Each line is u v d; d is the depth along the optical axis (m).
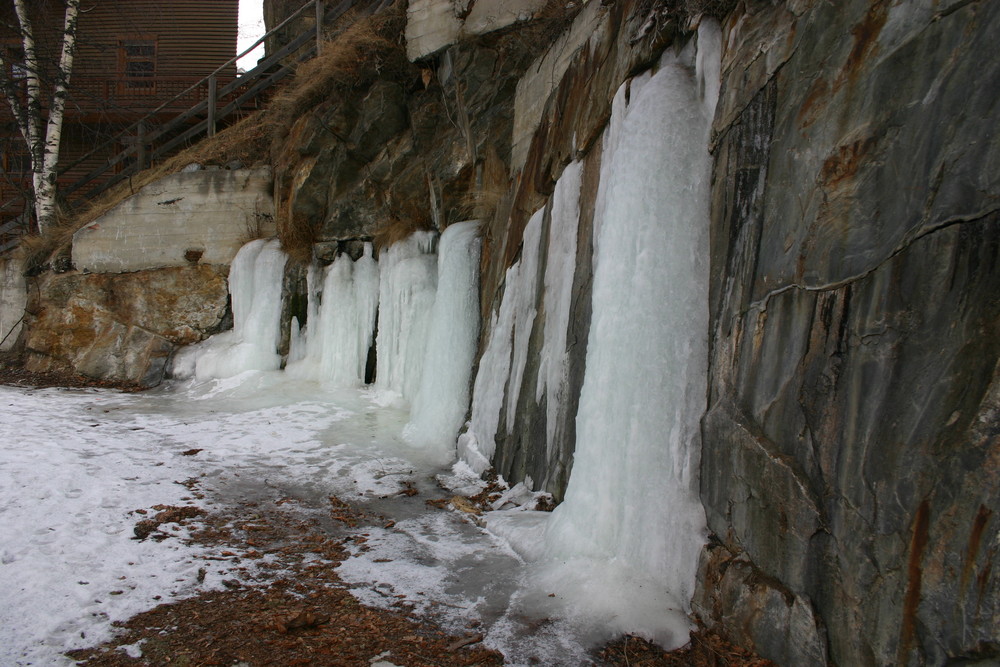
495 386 7.02
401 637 3.54
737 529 3.36
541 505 5.36
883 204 2.68
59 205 14.73
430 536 5.11
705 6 4.25
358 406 9.36
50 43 17.42
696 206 4.04
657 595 3.66
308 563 4.52
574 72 6.40
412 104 10.58
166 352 11.75
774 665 3.04
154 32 18.73
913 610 2.44
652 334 4.05
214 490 6.04
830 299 2.90
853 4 2.98
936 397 2.40
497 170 8.97
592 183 5.47
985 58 2.33
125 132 16.02
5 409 8.88
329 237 10.89
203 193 12.39
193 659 3.29
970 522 2.26
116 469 6.30
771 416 3.19
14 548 4.39
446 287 8.38
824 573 2.84
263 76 16.75
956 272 2.36
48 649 3.31
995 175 2.25
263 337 11.09
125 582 4.07
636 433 4.03
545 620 3.67
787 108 3.30
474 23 9.25
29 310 13.14
